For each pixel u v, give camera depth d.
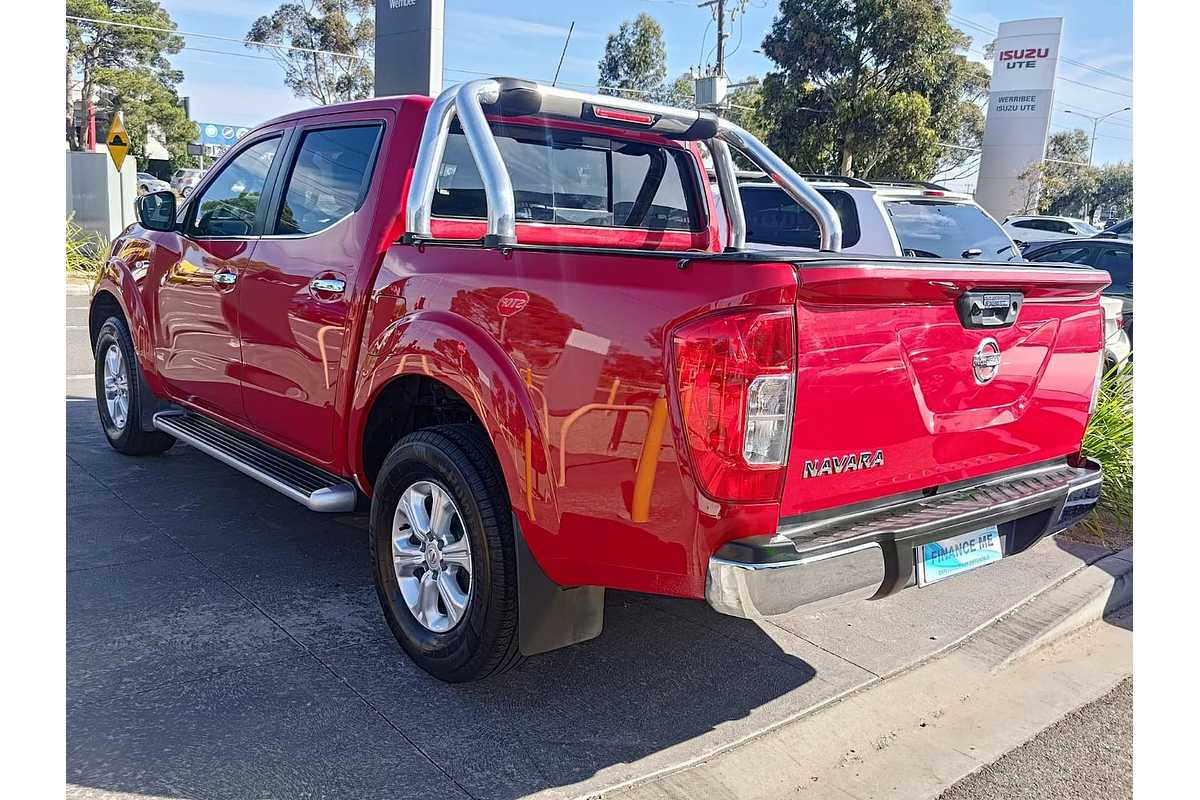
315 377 3.74
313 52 46.19
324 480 3.83
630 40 56.78
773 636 3.80
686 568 2.54
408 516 3.26
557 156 4.07
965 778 2.99
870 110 33.56
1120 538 5.20
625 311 2.58
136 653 3.28
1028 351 3.15
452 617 3.13
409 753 2.80
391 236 3.49
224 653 3.32
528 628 2.91
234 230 4.35
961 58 35.06
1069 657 3.92
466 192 3.83
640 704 3.19
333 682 3.17
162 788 2.55
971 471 3.08
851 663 3.60
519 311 2.85
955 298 2.84
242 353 4.21
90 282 14.33
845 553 2.57
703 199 4.59
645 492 2.55
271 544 4.37
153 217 4.88
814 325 2.48
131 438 5.46
